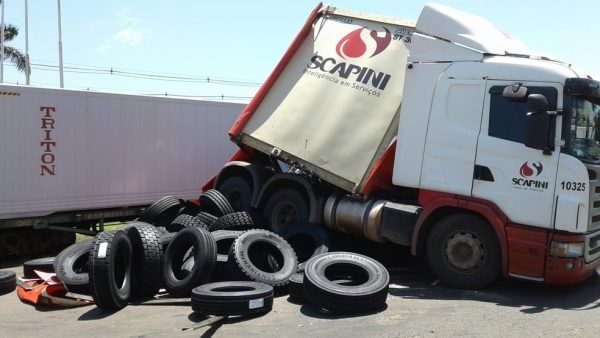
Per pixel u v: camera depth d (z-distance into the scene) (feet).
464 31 24.43
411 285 25.09
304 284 21.43
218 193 32.86
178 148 43.70
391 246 29.78
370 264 22.41
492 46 24.04
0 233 36.45
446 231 24.02
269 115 31.76
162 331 18.66
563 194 21.26
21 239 37.63
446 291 23.52
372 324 18.80
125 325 19.63
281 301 22.62
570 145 21.44
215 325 19.11
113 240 21.75
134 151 40.78
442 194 24.11
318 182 30.37
